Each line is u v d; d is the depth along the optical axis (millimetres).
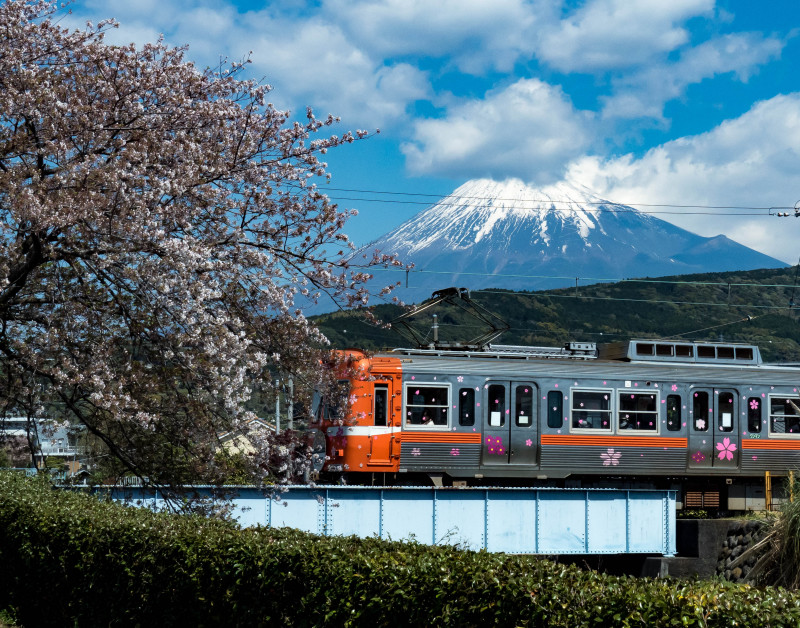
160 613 9398
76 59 13203
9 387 12211
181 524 9844
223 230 12758
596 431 25000
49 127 11836
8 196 10984
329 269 13156
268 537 8688
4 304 11594
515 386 24484
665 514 23891
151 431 11977
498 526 22125
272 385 12492
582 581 6367
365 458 23078
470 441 23953
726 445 26188
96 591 10383
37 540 11688
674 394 25891
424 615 6754
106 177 10891
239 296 12641
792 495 16234
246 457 12250
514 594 6273
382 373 23375
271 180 13383
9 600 12477
